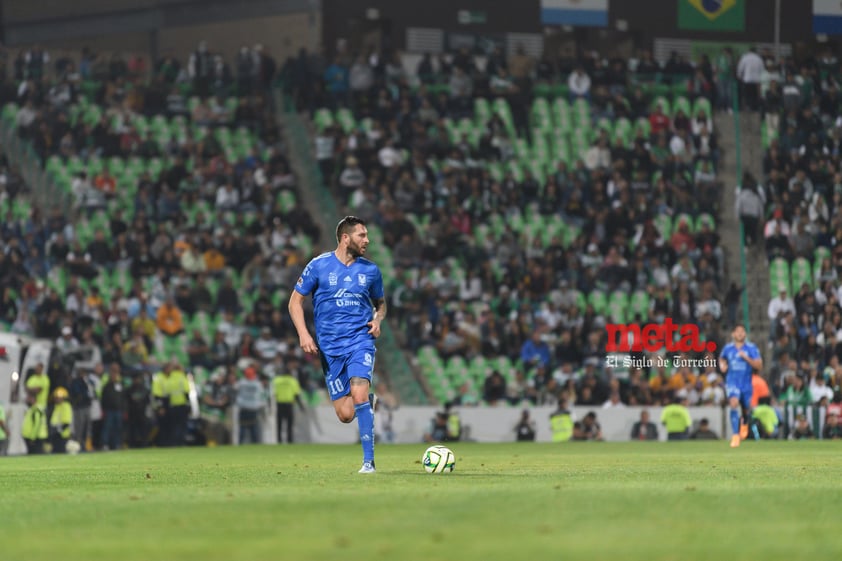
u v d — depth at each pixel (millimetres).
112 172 144625
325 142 148125
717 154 158500
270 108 156500
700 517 24547
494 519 23812
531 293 135500
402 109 152125
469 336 130375
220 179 141375
